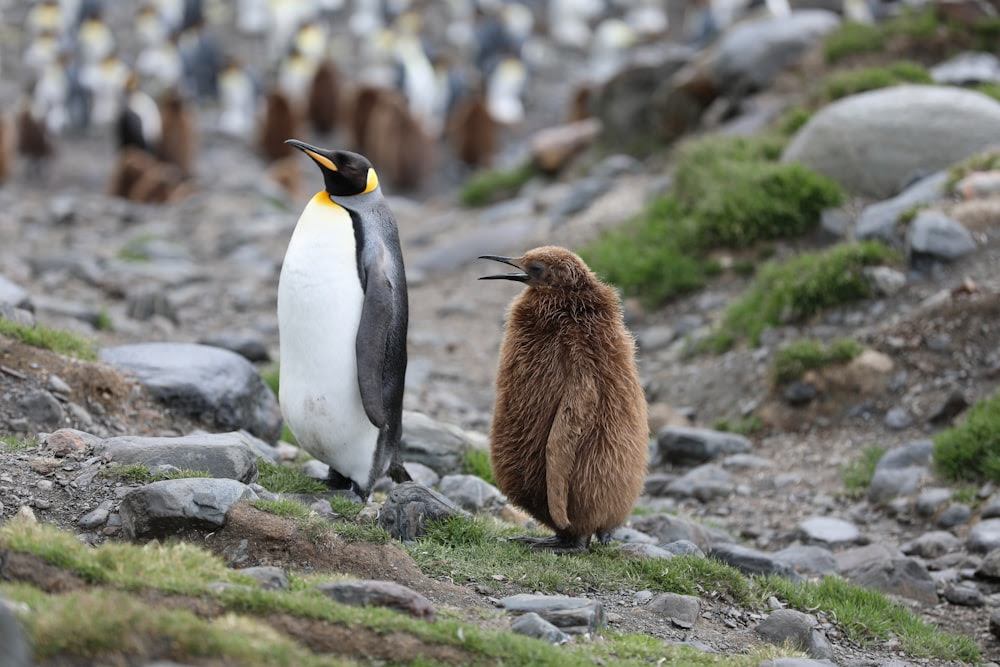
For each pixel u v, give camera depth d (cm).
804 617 989
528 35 7312
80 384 1279
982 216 1861
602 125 3253
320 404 1066
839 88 2581
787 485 1541
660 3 8088
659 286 2152
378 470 1105
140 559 812
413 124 4444
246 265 2822
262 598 767
